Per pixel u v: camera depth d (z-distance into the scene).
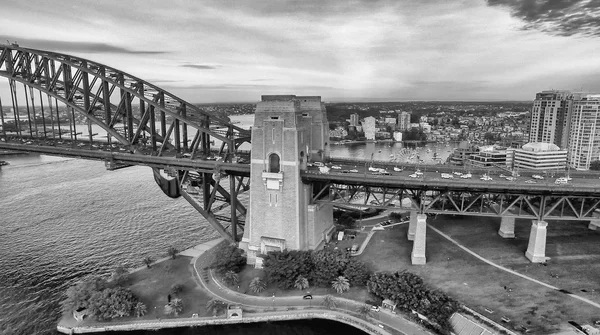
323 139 117.62
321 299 85.50
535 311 74.12
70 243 123.56
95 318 81.56
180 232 133.75
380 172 102.88
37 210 155.75
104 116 127.12
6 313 86.12
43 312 86.44
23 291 95.00
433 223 121.50
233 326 79.88
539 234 92.44
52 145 127.75
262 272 97.12
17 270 105.44
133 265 108.06
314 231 101.31
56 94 121.62
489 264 93.44
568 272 88.00
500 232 109.94
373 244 108.62
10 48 122.50
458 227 117.44
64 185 197.00
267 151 95.56
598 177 105.50
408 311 78.50
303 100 117.19
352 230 119.50
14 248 119.50
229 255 98.62
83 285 88.19
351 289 88.38
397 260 97.94
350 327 77.50
